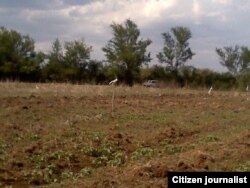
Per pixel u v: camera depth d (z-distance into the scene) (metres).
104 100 31.02
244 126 21.41
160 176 12.46
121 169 13.69
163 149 16.53
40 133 19.11
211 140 17.94
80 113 24.70
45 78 71.31
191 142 17.78
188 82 70.31
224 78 70.38
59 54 71.50
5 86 39.00
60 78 70.56
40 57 71.62
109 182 11.95
